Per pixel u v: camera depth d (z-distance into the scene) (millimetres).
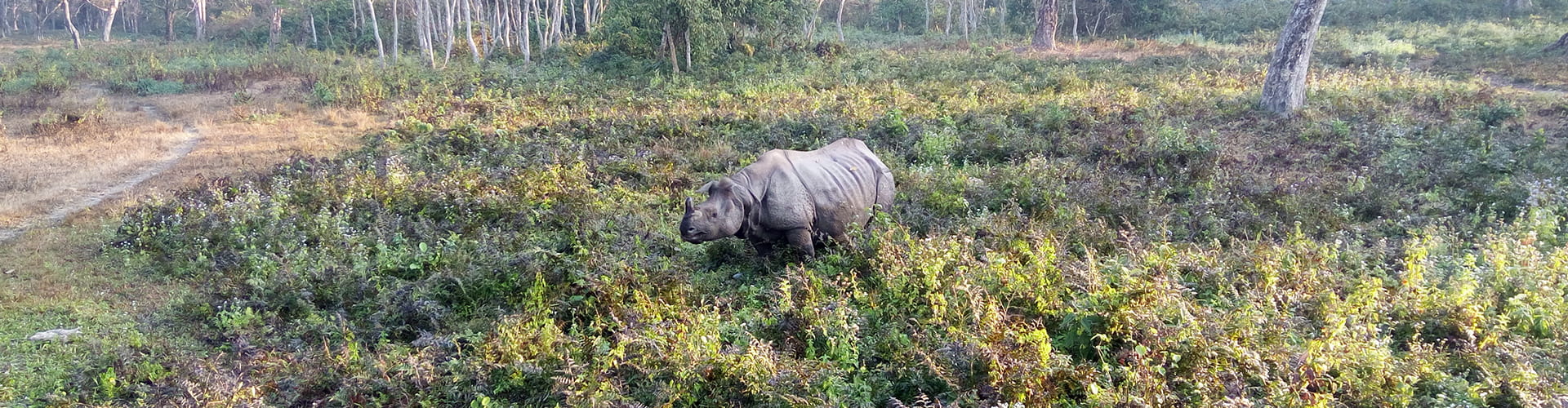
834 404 5832
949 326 6703
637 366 6328
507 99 21359
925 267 7457
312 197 11797
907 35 41312
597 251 8789
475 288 8336
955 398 5949
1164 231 9070
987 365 6012
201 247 10094
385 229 10352
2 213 12344
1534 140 13406
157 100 24234
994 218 9680
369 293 8414
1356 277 7863
